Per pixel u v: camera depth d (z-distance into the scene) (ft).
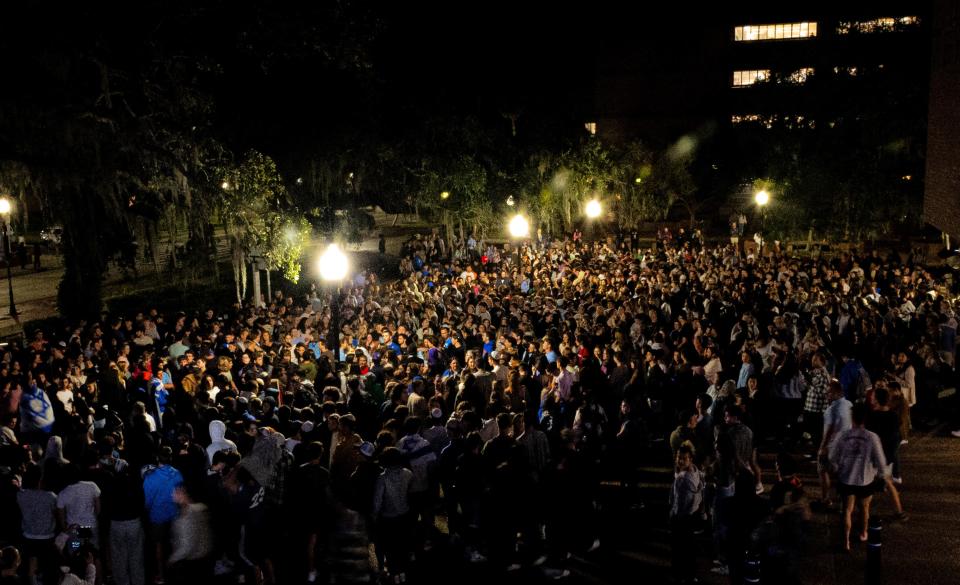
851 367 49.03
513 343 54.70
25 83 70.44
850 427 38.11
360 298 83.46
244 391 45.52
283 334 66.18
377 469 32.83
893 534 37.01
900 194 126.52
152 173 80.12
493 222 158.20
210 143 82.84
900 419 43.45
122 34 76.54
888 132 130.82
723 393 41.14
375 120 132.77
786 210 130.11
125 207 83.46
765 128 167.53
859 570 33.42
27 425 45.44
